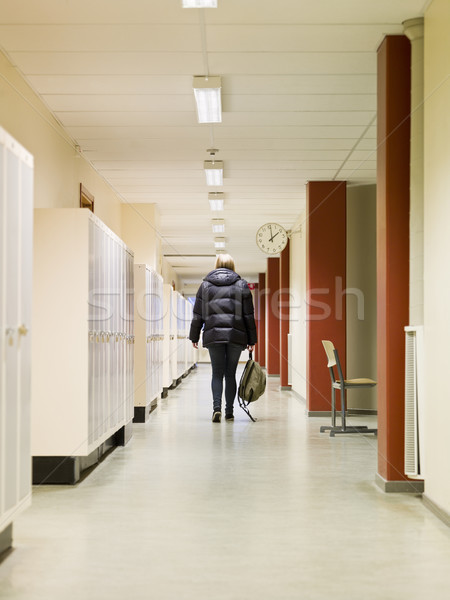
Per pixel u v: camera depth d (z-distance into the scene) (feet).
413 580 8.43
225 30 14.07
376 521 11.30
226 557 9.32
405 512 11.92
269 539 10.21
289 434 22.00
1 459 8.39
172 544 9.94
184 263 63.67
